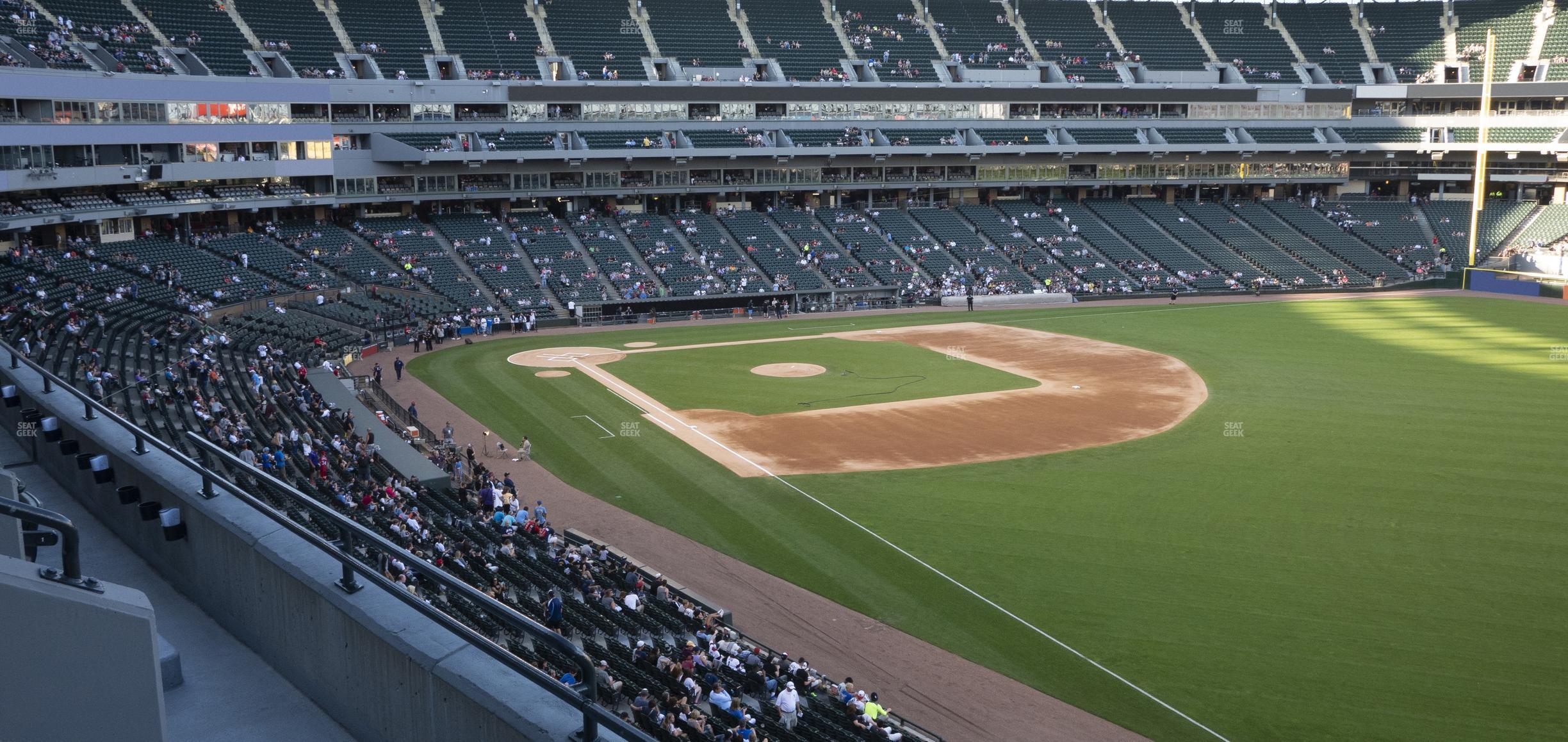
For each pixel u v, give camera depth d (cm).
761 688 2205
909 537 3275
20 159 5269
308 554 770
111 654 479
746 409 4988
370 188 7869
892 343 6794
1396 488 3666
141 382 3434
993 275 8756
